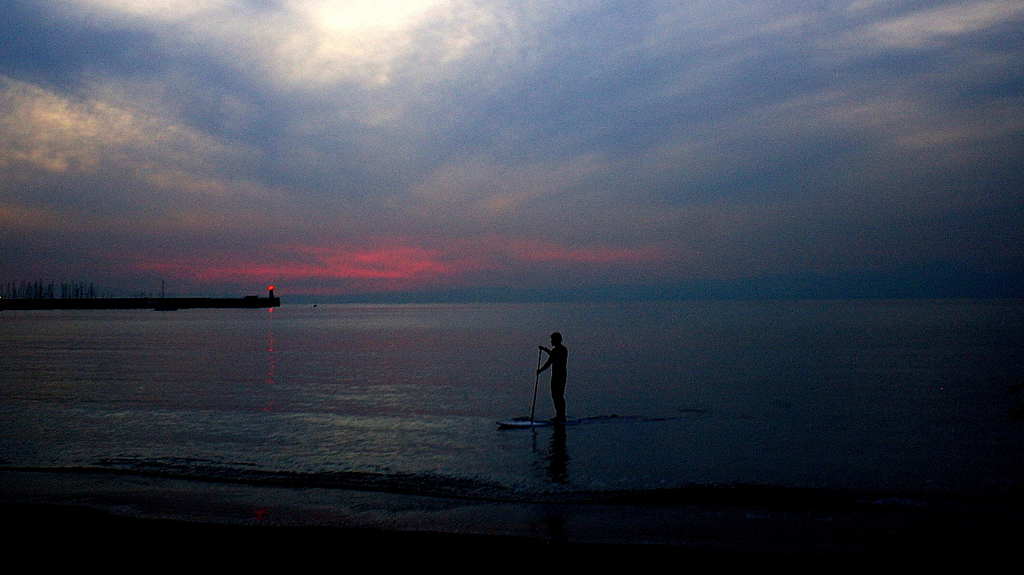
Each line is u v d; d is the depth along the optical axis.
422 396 17.70
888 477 9.13
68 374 23.20
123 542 6.76
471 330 63.34
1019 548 6.45
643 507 7.79
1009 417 13.85
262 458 10.24
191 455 10.47
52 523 7.30
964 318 83.31
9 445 11.24
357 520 7.30
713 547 6.46
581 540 6.66
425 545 6.57
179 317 116.00
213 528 7.05
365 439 11.75
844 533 6.89
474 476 9.13
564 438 11.81
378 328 69.56
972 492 8.40
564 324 77.06
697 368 25.19
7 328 67.62
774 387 19.28
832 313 116.88
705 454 10.53
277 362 28.39
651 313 132.50
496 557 6.27
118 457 10.31
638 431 12.43
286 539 6.76
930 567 5.98
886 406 15.57
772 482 8.88
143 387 19.45
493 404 16.30
